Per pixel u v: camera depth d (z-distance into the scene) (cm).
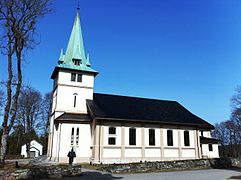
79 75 4084
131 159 3694
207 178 2086
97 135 3562
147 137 3891
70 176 2120
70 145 3547
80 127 3669
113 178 2066
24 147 6700
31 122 5209
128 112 3962
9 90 2112
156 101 4722
